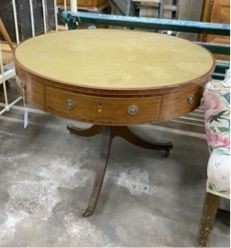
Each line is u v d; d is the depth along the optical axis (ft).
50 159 5.44
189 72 3.68
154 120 3.52
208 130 3.83
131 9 10.77
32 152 5.60
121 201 4.61
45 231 4.07
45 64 3.70
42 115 6.76
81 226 4.16
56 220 4.23
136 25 6.15
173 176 5.17
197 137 6.25
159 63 3.93
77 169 5.22
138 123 3.48
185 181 5.07
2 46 7.53
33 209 4.38
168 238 4.04
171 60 4.06
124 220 4.28
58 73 3.47
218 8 9.89
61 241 3.94
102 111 3.37
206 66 3.89
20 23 7.48
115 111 3.36
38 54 4.01
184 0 11.00
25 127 5.96
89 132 5.83
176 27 5.95
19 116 6.68
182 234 4.10
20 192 4.66
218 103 4.02
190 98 3.66
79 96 3.31
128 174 5.18
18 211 4.34
